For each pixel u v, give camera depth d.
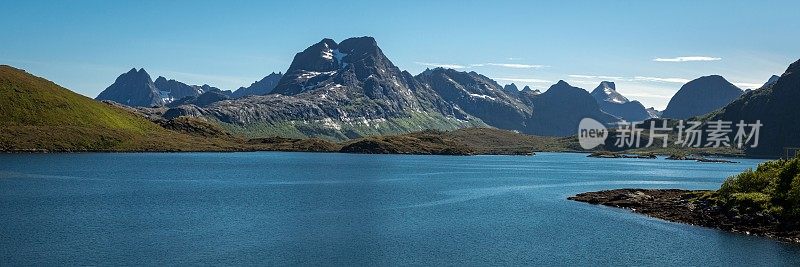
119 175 172.25
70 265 59.47
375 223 89.06
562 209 109.38
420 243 73.94
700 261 65.69
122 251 66.00
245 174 193.38
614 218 96.88
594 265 63.72
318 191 138.75
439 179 191.00
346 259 64.69
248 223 86.56
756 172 97.50
